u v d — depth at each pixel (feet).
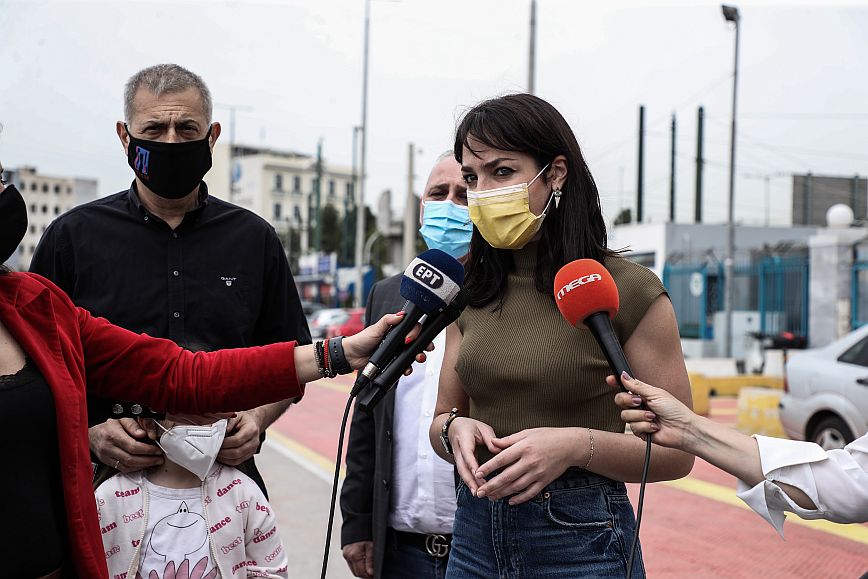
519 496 5.73
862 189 113.60
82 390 5.79
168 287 8.27
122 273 8.20
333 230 217.15
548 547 6.03
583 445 5.75
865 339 22.58
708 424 5.35
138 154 7.92
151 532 7.45
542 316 6.33
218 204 8.80
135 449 7.32
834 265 50.98
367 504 8.79
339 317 91.40
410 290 5.98
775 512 5.33
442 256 6.01
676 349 6.12
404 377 8.44
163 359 6.39
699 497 20.94
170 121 7.82
